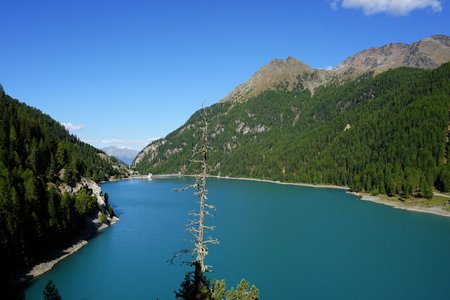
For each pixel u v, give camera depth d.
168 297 69.19
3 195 84.31
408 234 121.12
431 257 95.25
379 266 87.56
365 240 112.12
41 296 68.88
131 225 131.00
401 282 77.56
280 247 102.88
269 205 184.00
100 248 101.31
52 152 142.00
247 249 100.75
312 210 169.25
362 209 172.50
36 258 86.12
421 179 197.88
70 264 88.12
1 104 162.00
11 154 124.06
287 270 84.06
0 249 73.12
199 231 27.50
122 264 87.81
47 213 96.81
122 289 73.00
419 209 172.62
